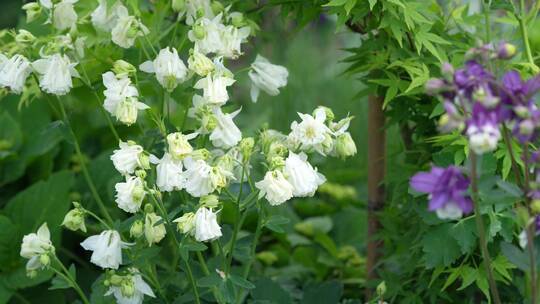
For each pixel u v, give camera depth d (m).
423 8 1.71
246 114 2.66
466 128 1.44
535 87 1.47
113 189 1.95
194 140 1.76
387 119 1.96
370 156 1.93
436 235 1.70
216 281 1.63
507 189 1.50
